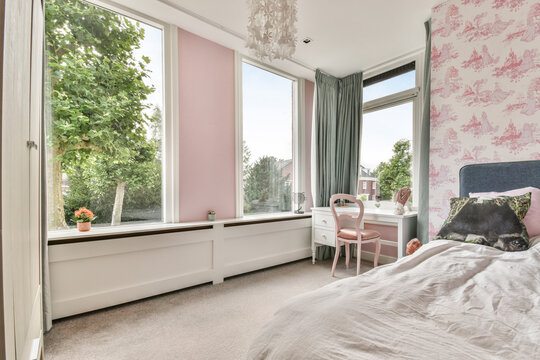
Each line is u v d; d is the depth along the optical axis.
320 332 0.75
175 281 2.44
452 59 2.29
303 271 3.11
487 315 0.81
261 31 1.67
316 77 3.65
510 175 1.98
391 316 0.80
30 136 1.00
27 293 0.88
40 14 1.25
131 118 2.44
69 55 2.13
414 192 3.24
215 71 2.95
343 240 2.94
